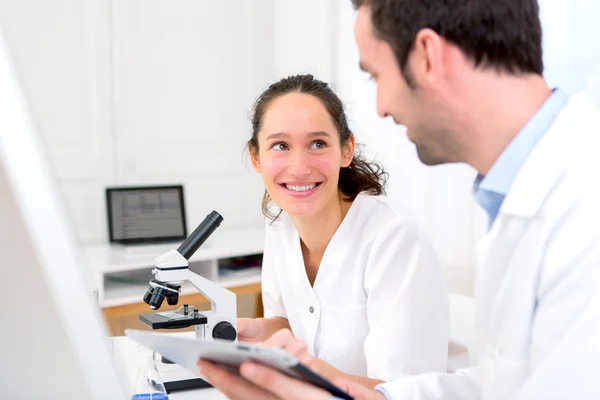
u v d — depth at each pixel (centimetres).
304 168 139
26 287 40
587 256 75
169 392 129
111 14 343
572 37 262
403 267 137
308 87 144
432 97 77
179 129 367
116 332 300
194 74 371
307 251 156
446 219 315
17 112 38
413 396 100
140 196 332
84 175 338
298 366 69
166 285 134
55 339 41
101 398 42
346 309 146
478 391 101
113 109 346
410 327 133
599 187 76
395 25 76
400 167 333
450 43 75
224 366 83
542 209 78
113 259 300
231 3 381
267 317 168
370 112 347
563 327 76
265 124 143
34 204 38
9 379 43
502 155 80
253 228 392
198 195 375
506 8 75
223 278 321
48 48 327
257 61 391
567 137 78
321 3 365
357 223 146
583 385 73
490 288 85
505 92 78
